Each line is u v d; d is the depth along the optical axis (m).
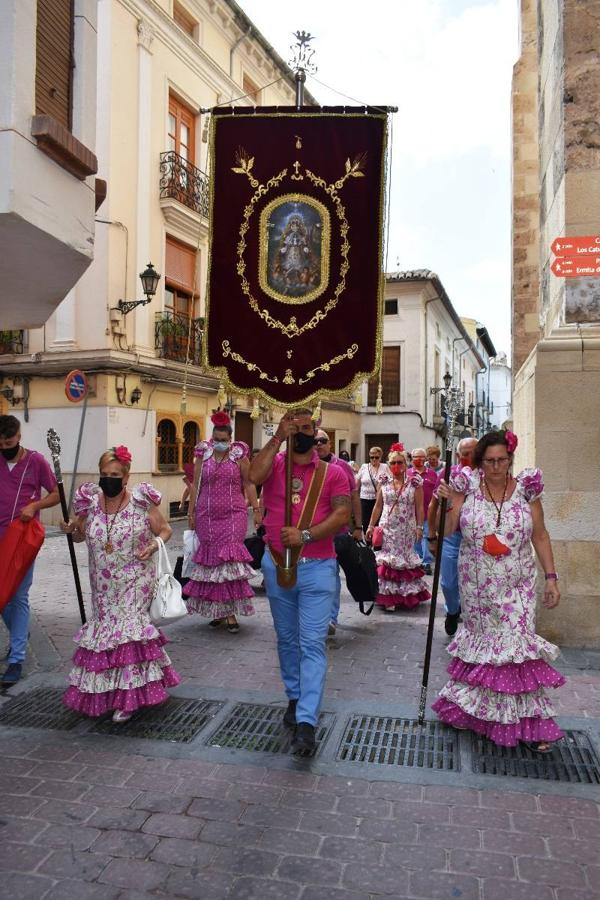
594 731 4.11
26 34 4.32
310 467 4.06
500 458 3.83
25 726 4.21
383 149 4.51
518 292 9.11
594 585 5.73
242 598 6.42
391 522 7.36
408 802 3.33
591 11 5.96
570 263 5.94
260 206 4.54
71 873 2.78
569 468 5.77
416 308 29.17
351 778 3.56
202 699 4.63
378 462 11.87
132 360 15.91
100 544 4.25
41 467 5.27
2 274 5.36
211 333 4.53
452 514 4.05
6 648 5.79
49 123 4.34
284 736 4.06
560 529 5.79
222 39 19.70
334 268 4.47
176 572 6.75
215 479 6.38
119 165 15.92
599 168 5.92
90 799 3.34
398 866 2.83
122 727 4.19
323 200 4.50
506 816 3.21
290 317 4.48
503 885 2.71
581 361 5.75
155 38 16.91
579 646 5.76
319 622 3.93
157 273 15.68
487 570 3.86
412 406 29.19
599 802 3.33
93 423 15.71
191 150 18.89
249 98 21.27
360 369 4.40
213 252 4.56
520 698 3.81
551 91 6.65
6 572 4.73
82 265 5.17
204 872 2.79
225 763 3.72
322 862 2.86
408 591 7.34
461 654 3.97
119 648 4.21
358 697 4.69
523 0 9.10
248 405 21.78
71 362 15.60
